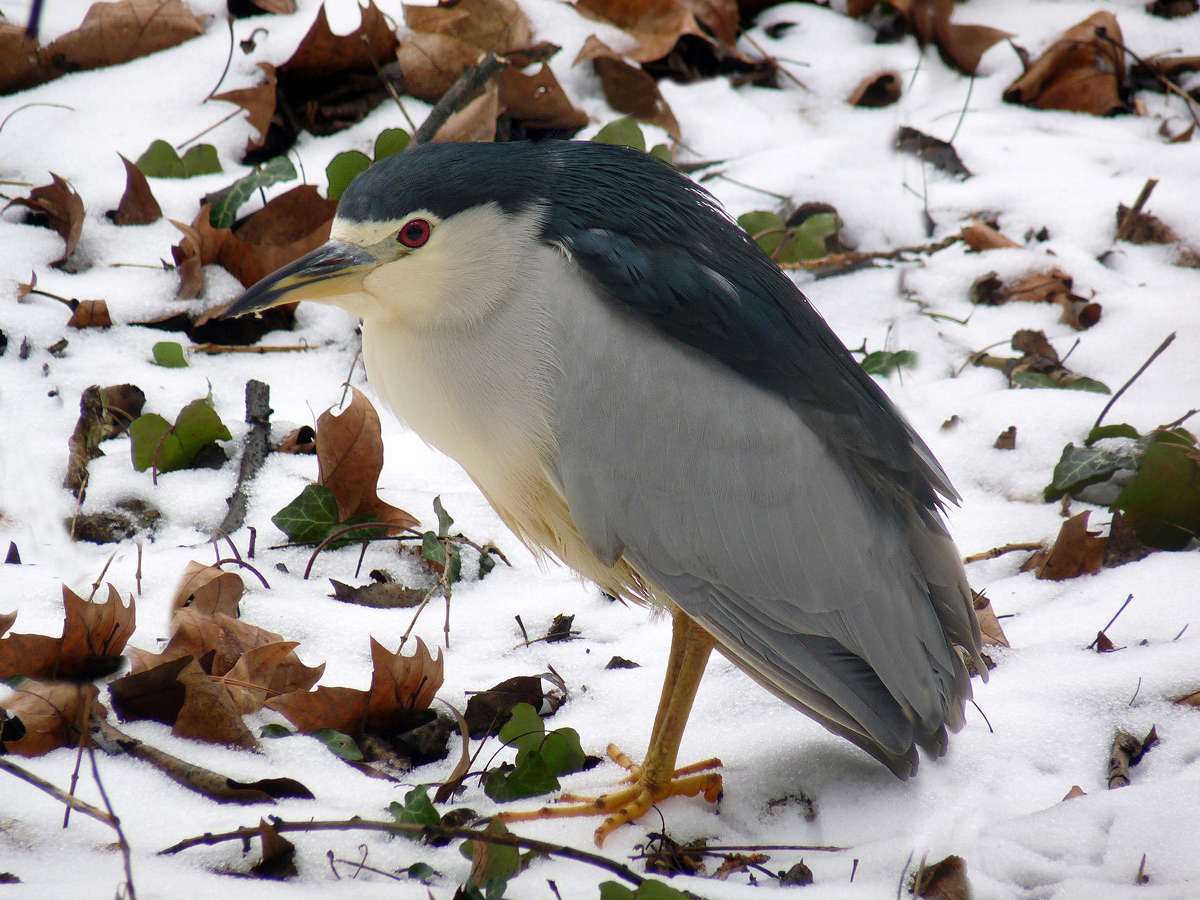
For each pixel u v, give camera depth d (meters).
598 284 5.42
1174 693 6.06
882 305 9.66
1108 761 5.75
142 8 10.48
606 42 11.24
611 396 5.39
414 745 5.71
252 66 10.42
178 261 8.83
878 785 5.66
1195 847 5.05
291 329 8.91
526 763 5.36
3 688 5.57
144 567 6.66
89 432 7.51
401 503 7.55
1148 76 12.20
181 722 5.48
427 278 5.43
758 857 5.23
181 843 4.55
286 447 7.85
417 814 4.94
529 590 7.15
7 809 4.80
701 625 5.56
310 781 5.34
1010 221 10.47
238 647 6.04
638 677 6.44
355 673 6.14
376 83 10.50
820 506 5.45
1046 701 6.09
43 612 6.19
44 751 5.25
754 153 11.03
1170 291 9.59
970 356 9.15
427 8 10.70
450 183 5.38
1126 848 5.10
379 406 8.47
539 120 10.30
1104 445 7.99
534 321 5.43
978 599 6.86
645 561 5.53
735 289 5.59
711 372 5.42
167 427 7.42
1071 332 9.34
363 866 4.76
